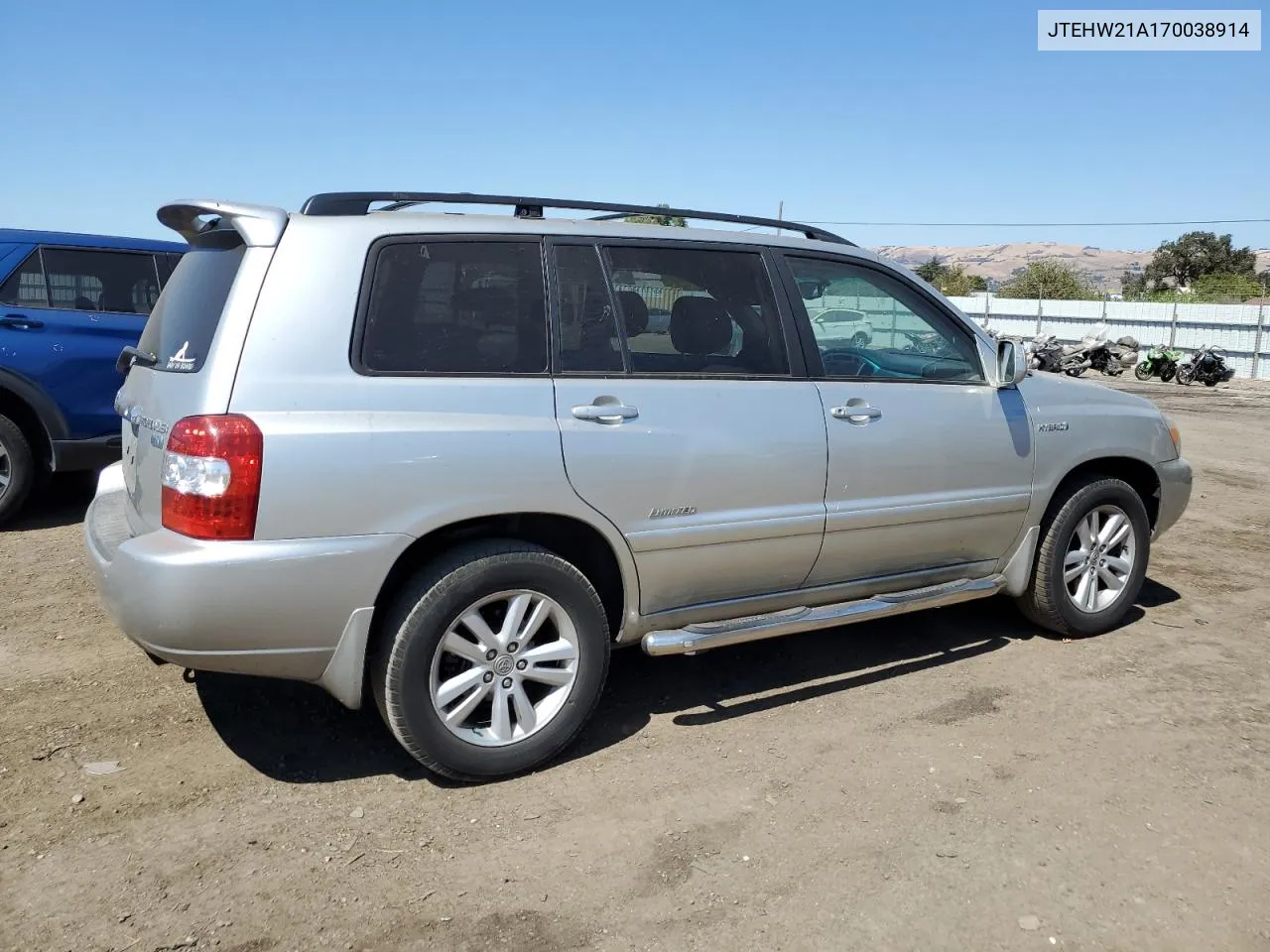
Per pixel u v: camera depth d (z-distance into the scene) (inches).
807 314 163.2
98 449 268.7
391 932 104.7
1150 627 205.2
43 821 123.0
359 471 122.0
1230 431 559.5
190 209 135.5
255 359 121.0
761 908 109.8
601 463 137.3
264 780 135.1
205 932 103.7
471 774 134.0
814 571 162.6
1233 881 117.0
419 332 130.3
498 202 146.4
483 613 136.1
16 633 184.1
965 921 108.3
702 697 165.9
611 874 115.8
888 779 138.6
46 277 263.1
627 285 146.6
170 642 118.7
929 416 169.5
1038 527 187.0
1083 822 128.5
